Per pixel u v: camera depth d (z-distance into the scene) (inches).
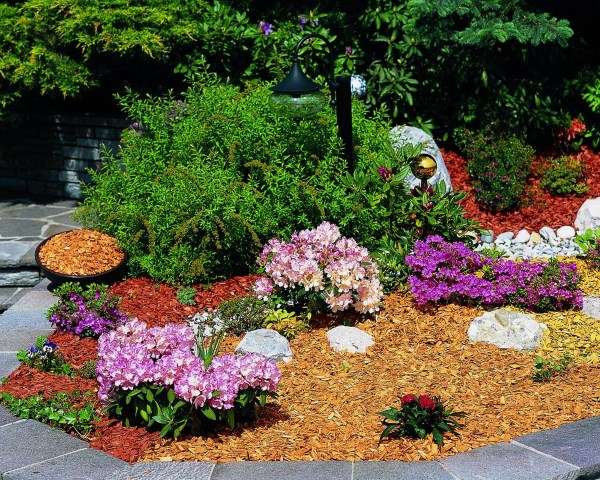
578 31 323.6
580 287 238.2
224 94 263.4
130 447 183.2
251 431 187.9
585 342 215.9
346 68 297.6
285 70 295.9
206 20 298.7
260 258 231.1
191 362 185.5
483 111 300.2
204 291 241.0
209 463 177.6
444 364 209.9
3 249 262.4
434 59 301.6
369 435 185.9
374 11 300.0
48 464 177.8
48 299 242.8
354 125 265.1
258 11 314.0
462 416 188.1
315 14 302.5
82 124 298.5
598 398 195.9
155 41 283.4
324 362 211.5
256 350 211.8
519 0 293.7
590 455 176.9
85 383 203.6
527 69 309.4
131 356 185.6
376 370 208.2
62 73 287.7
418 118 301.6
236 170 253.9
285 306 228.2
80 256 244.8
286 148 251.4
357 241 247.3
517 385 201.6
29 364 209.5
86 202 258.5
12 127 306.3
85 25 285.1
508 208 286.5
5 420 191.0
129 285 243.6
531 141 309.3
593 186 295.3
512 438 183.8
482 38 282.0
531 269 232.2
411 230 245.9
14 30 290.2
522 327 215.9
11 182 311.3
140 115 265.3
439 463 176.1
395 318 226.4
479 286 229.1
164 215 245.3
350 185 245.0
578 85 306.7
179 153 256.8
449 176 285.6
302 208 245.0
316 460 178.9
